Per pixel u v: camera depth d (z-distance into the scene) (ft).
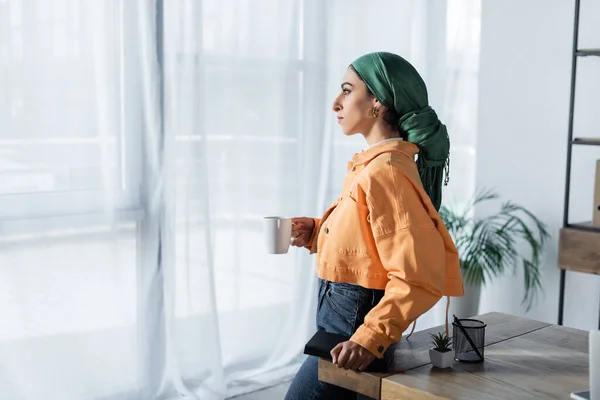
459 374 5.08
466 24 13.52
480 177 13.85
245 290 11.03
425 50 12.89
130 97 9.43
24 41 8.43
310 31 11.28
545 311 13.02
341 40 11.80
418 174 5.67
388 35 12.41
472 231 13.11
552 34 12.61
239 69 10.54
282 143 11.13
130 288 9.64
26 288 8.68
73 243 9.03
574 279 12.62
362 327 5.22
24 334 8.71
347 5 11.82
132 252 9.62
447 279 5.54
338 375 5.27
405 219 5.26
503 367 5.25
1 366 8.55
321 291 6.03
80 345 9.20
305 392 5.89
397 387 4.88
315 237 6.88
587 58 12.20
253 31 10.64
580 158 12.41
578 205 12.48
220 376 10.39
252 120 10.78
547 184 12.85
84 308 9.21
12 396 8.65
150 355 9.87
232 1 10.38
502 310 13.62
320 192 11.68
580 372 5.15
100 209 9.23
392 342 5.19
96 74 9.07
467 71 13.67
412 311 5.15
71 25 8.80
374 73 5.84
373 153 5.74
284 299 11.50
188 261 10.09
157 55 9.61
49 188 8.77
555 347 5.75
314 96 11.43
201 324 10.25
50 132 8.73
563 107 12.56
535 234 13.07
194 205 10.06
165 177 9.75
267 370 11.34
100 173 9.20
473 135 13.85
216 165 10.50
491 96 13.56
